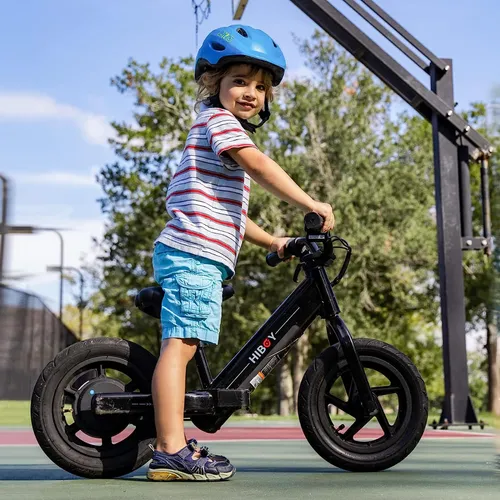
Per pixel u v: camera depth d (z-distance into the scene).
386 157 25.27
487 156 7.15
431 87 7.09
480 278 25.23
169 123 25.80
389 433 2.67
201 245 2.43
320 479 2.36
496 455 3.62
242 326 24.09
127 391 2.52
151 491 2.01
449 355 7.00
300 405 2.67
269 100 2.71
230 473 2.34
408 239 24.12
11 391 11.35
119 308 28.73
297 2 6.91
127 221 26.45
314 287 2.65
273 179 2.48
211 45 2.62
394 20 6.95
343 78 24.30
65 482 2.31
